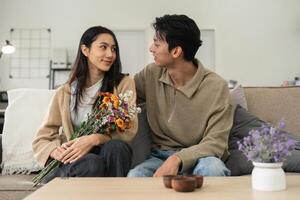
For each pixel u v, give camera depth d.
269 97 2.00
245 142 1.04
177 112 1.66
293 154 1.52
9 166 1.80
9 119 1.91
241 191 0.97
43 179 1.47
